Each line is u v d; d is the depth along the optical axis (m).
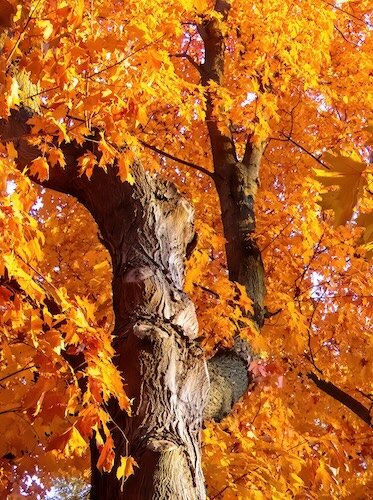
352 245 4.98
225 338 4.47
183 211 3.40
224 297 4.42
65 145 3.32
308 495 4.06
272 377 4.27
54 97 3.56
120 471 2.34
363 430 5.52
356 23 6.83
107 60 3.57
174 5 4.23
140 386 2.71
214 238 5.03
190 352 2.89
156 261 3.14
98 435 2.32
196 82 7.36
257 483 3.53
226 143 5.76
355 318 5.59
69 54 3.02
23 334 2.79
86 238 6.03
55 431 3.09
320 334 5.66
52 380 2.38
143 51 3.47
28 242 2.57
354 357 5.64
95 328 2.60
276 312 4.82
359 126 6.22
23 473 3.45
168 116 6.30
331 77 6.47
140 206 3.27
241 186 5.45
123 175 3.05
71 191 3.42
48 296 2.63
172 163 6.95
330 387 5.96
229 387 3.75
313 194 5.39
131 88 3.46
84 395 2.36
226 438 3.92
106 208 3.31
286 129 6.82
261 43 5.58
